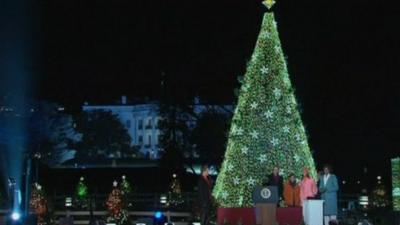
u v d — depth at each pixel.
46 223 42.59
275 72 33.81
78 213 50.28
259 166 33.06
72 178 71.12
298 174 33.00
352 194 53.38
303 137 33.78
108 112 159.12
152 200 53.69
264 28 34.25
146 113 166.88
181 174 69.50
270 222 26.33
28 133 74.06
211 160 66.31
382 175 59.97
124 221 46.09
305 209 27.59
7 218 26.44
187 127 67.12
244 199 32.91
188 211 48.53
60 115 83.88
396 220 32.41
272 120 33.38
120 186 57.69
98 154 154.62
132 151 160.25
